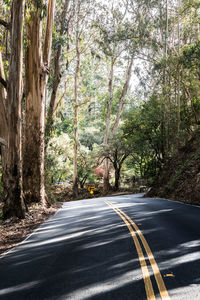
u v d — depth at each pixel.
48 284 5.09
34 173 18.23
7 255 7.41
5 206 13.53
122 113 60.09
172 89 38.59
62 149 48.72
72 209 18.86
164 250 6.75
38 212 16.17
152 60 41.03
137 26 38.28
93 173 60.03
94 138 76.19
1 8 17.86
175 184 24.14
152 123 36.16
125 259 6.23
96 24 38.69
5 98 16.62
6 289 5.00
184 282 4.76
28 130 18.16
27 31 17.14
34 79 17.70
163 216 12.26
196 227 9.41
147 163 40.53
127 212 14.40
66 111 45.56
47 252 7.33
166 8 36.44
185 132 33.06
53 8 18.61
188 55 26.38
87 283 5.00
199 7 33.53
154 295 4.36
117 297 4.37
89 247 7.51
